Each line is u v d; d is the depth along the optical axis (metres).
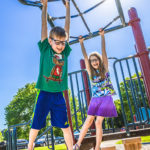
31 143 1.76
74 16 2.93
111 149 1.46
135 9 3.07
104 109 2.25
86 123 2.34
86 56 2.81
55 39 1.94
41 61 1.98
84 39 3.00
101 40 2.76
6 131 3.74
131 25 3.03
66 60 2.18
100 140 2.17
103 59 2.60
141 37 2.94
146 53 2.88
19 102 22.72
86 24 3.09
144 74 2.82
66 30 2.31
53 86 1.93
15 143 3.47
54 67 2.00
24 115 21.97
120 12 2.60
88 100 4.43
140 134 2.62
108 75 2.48
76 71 3.46
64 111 1.92
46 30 2.04
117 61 3.08
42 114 1.80
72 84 3.44
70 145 1.84
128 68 3.18
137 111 3.46
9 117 21.91
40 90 1.90
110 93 2.36
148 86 2.74
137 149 1.49
